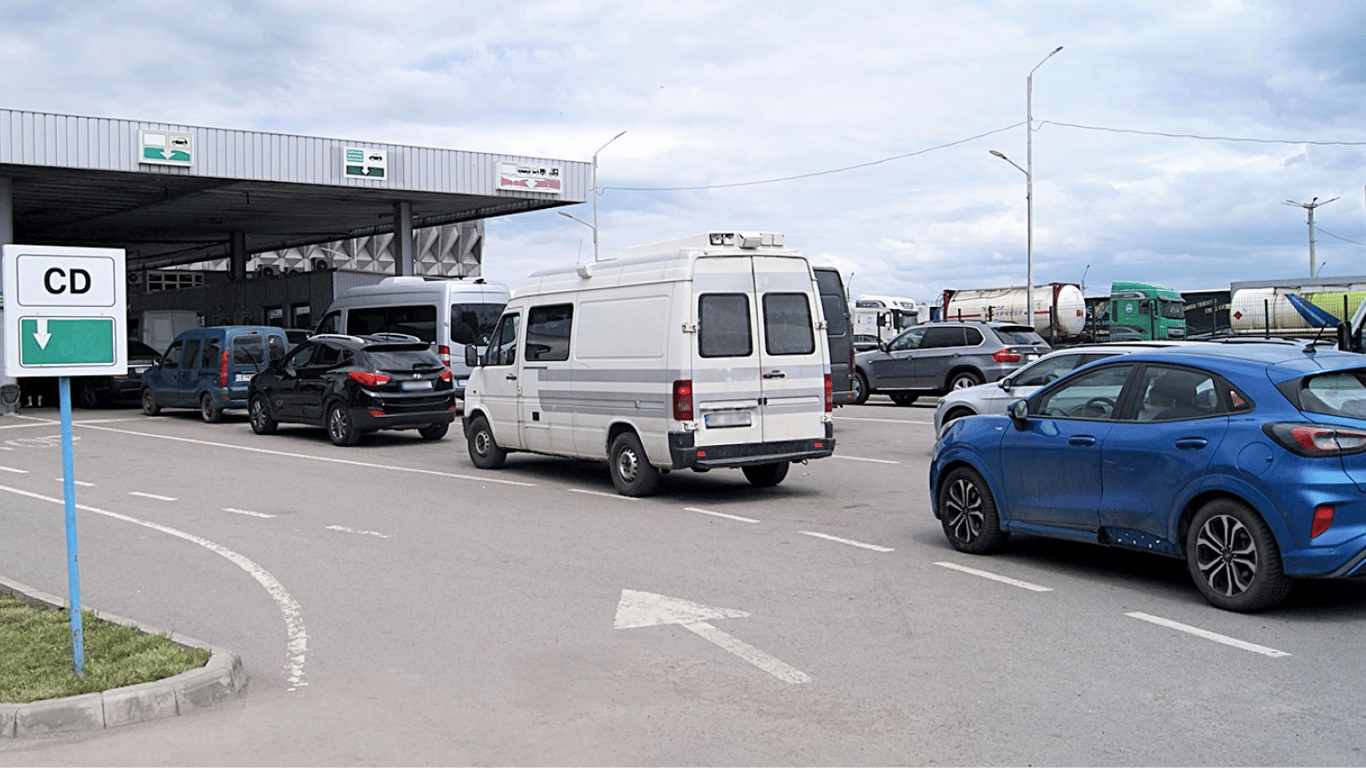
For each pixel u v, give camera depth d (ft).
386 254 214.48
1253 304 147.43
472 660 21.30
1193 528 24.50
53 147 81.35
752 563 29.45
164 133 86.07
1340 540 22.22
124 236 150.20
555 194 107.24
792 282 40.83
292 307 120.16
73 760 16.43
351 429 60.70
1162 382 25.86
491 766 16.05
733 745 16.72
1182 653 21.04
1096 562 29.14
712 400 38.81
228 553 31.96
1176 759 15.98
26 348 19.25
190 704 18.66
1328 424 22.65
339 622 24.26
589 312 42.98
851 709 18.25
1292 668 20.07
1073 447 27.12
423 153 99.04
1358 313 59.16
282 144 91.66
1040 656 20.98
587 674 20.33
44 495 44.37
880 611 24.38
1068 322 142.61
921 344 82.12
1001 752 16.31
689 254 38.65
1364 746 16.38
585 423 43.29
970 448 30.09
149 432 71.51
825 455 41.11
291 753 16.66
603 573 28.48
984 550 30.12
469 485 45.14
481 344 80.89
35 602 25.46
